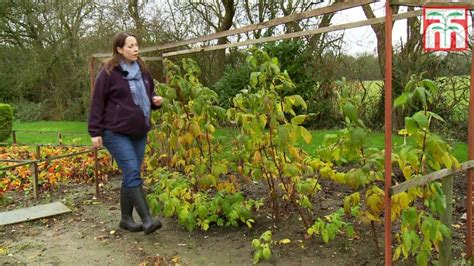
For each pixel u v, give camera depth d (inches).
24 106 784.3
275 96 140.0
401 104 103.5
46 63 753.0
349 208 129.1
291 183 151.6
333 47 460.4
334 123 444.1
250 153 159.6
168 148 209.8
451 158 107.4
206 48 192.2
